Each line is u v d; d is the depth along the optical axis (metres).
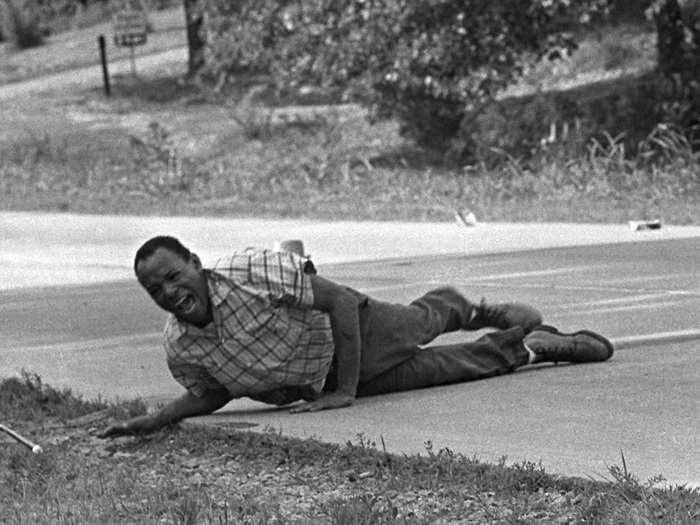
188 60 58.88
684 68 37.53
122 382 14.10
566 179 32.56
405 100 39.19
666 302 17.34
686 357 13.52
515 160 35.44
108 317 18.88
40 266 26.11
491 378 12.67
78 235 30.53
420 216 29.66
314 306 11.27
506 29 36.00
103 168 42.50
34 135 49.44
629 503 8.50
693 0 37.78
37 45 80.19
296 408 11.66
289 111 49.38
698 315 16.28
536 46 36.53
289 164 39.88
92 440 11.53
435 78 36.66
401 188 34.19
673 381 12.30
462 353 12.51
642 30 44.47
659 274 19.91
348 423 11.20
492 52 36.19
